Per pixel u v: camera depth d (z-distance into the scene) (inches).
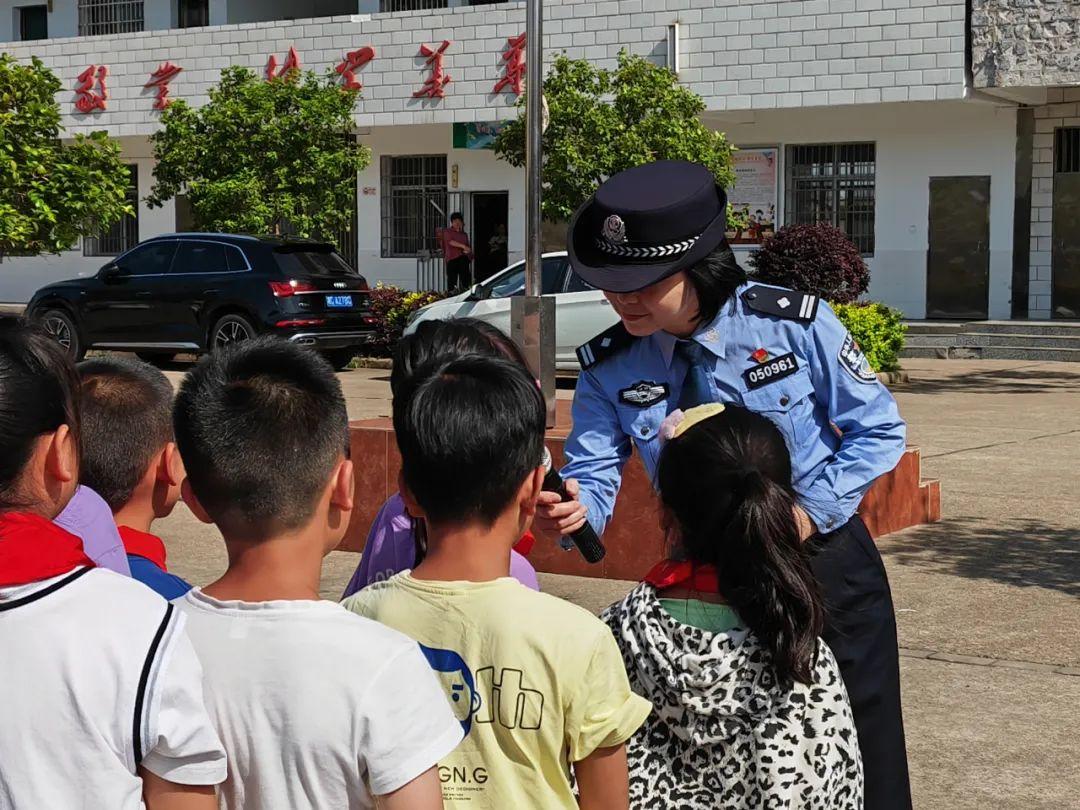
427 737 71.4
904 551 272.2
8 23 1024.2
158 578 105.0
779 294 117.3
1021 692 189.6
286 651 71.9
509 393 82.4
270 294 593.6
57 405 70.4
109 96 885.8
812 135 768.9
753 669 88.5
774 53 712.4
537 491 85.4
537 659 79.8
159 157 722.2
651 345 120.0
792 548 89.0
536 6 288.0
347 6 986.7
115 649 64.7
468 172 846.5
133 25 973.2
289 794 70.7
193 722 65.8
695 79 732.0
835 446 118.1
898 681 115.3
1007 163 731.4
